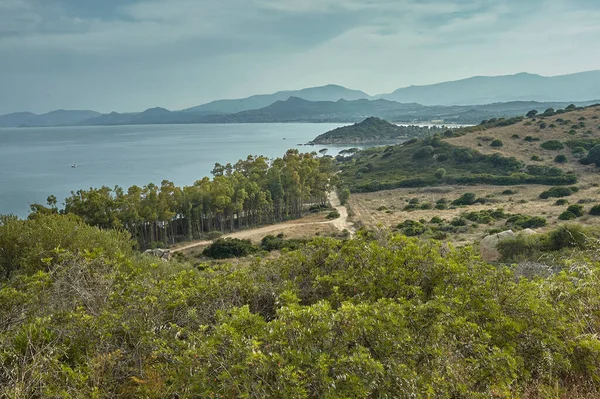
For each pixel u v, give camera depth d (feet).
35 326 16.56
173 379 13.25
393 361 12.96
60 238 43.45
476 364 14.19
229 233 205.05
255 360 12.02
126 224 172.35
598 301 18.07
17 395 12.57
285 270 23.00
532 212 177.88
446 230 160.45
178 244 187.42
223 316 15.31
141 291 19.89
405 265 20.12
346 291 20.08
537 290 18.80
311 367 12.45
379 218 207.92
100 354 15.65
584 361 15.85
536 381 15.12
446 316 15.44
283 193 234.17
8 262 43.14
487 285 18.29
